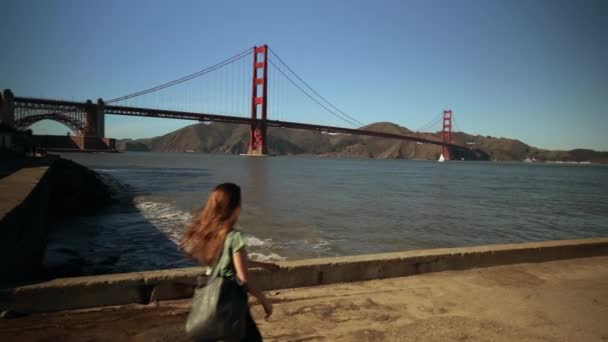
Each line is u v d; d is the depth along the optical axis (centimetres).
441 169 10275
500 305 410
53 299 360
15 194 754
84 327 332
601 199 3084
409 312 385
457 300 420
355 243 1202
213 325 196
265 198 2408
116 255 995
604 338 344
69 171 1892
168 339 314
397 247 1181
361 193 3000
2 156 2586
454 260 517
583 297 438
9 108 9688
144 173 4712
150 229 1335
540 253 567
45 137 10681
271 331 336
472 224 1703
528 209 2339
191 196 2345
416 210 2097
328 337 328
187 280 399
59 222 1465
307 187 3359
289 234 1297
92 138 11062
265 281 428
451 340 331
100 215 1644
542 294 444
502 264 545
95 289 372
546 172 10488
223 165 7888
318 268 449
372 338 329
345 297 416
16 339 307
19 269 588
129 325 338
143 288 386
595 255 602
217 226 213
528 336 344
